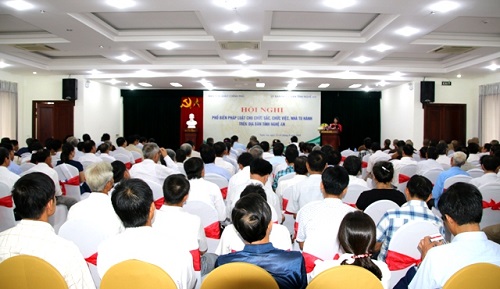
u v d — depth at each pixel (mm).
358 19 6461
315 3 5207
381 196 3219
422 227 2379
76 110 11711
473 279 1485
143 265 1544
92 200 2689
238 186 3691
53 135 11688
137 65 10117
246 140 14664
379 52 8250
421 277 1795
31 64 9680
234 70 10555
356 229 1688
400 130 12992
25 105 11664
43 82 11656
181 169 5734
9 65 9609
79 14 6055
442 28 6918
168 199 2590
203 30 7188
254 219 1757
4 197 3902
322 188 2789
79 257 1854
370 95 15070
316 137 14609
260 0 5109
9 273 1579
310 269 2422
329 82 12398
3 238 1775
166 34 7309
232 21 6086
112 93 14219
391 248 2430
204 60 9773
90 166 2805
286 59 9562
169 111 15141
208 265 2748
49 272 1572
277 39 7273
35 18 5953
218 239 3221
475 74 10750
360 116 15180
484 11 5438
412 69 10062
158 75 11148
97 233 2488
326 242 2410
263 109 14609
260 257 1738
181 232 2377
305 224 2643
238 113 14664
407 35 6809
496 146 6570
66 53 9164
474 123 11734
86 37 7141
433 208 4855
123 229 2623
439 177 4754
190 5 5336
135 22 6754
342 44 7523
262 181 3723
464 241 1768
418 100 11820
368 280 1441
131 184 1919
